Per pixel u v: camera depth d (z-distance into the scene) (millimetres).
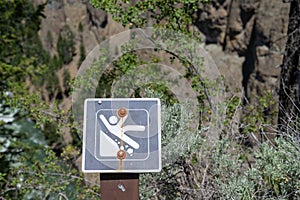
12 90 9305
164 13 5266
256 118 5059
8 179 6516
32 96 5941
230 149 4191
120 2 5660
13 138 10312
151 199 3916
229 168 3816
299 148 3564
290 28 6008
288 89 5543
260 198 3578
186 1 5207
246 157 4215
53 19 25016
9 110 10359
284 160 3631
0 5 9875
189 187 3906
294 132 3953
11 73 9562
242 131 4910
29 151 9375
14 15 10148
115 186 2488
